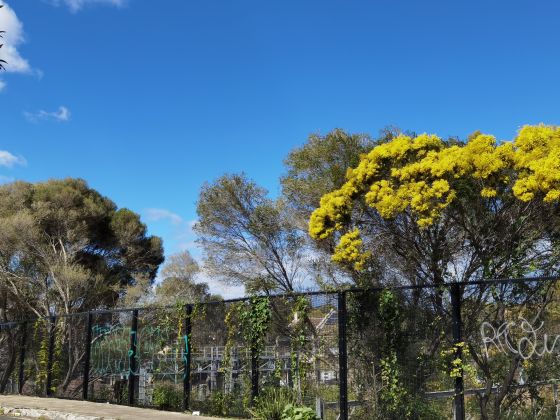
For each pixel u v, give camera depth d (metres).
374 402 9.54
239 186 17.86
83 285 28.91
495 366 8.79
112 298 31.94
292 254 16.89
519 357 8.64
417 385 9.19
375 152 10.73
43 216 29.86
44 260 29.25
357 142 15.66
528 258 9.57
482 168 9.55
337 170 15.02
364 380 9.73
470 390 8.77
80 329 17.36
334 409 9.97
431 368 9.09
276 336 10.91
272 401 10.55
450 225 10.20
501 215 9.80
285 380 10.65
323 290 10.36
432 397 9.03
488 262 9.55
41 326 16.61
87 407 13.05
